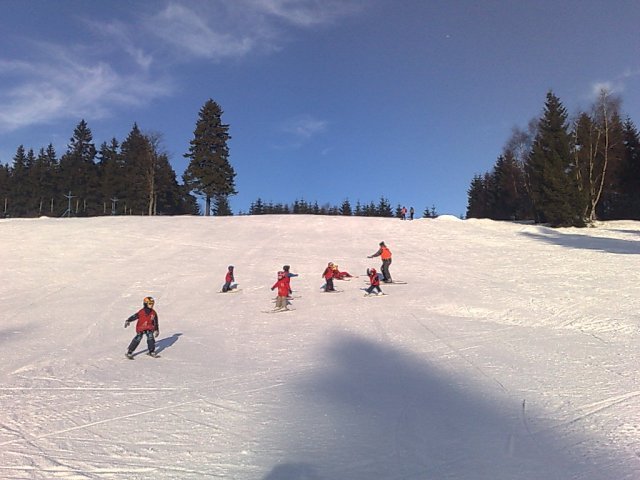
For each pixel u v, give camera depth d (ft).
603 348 35.70
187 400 27.45
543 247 95.30
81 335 45.39
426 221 132.98
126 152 299.17
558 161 147.23
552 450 19.67
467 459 19.19
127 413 25.45
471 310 50.93
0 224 115.24
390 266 78.84
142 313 37.99
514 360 33.35
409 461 19.19
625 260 77.87
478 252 90.74
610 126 168.25
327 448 20.62
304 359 35.88
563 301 52.75
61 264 79.05
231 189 229.45
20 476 18.39
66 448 21.02
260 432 22.58
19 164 318.04
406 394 27.55
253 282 69.51
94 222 120.57
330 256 87.10
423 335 41.65
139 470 18.84
